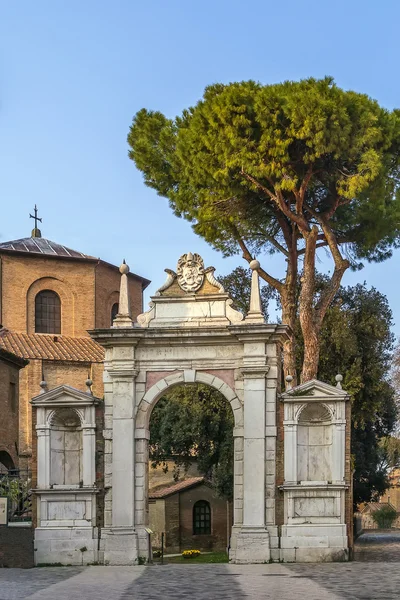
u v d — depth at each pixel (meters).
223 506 67.31
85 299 60.09
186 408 55.22
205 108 43.84
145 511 36.72
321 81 42.25
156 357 37.06
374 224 45.84
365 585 25.55
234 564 34.88
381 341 55.25
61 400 37.00
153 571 32.62
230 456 55.00
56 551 36.03
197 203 47.53
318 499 35.62
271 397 36.25
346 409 36.06
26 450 55.19
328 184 44.16
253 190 44.06
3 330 57.88
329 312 53.16
